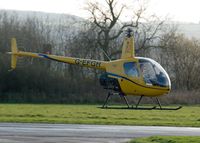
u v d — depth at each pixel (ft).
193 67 535.60
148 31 515.09
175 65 531.09
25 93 477.36
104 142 141.28
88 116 255.09
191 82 534.37
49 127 183.93
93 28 505.66
